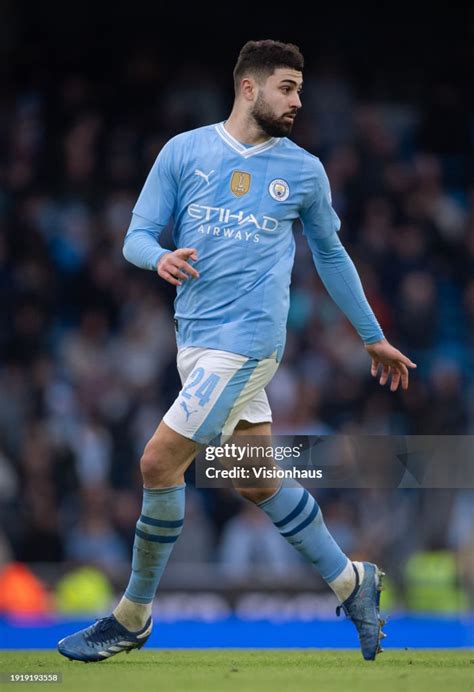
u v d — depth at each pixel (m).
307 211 17.80
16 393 43.28
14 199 50.16
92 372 45.28
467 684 14.66
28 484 40.25
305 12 56.97
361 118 55.03
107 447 42.88
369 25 57.19
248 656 19.34
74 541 39.66
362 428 44.78
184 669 16.67
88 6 55.69
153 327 46.88
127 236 17.61
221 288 17.11
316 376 45.56
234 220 17.17
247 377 17.11
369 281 49.56
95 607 32.12
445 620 31.47
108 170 51.53
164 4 56.09
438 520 35.12
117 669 16.70
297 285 47.97
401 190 52.88
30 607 31.25
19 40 55.25
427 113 55.41
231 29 56.69
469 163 55.03
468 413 47.72
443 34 57.28
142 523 17.20
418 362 47.84
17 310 46.72
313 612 31.98
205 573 33.16
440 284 51.19
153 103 54.38
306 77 56.06
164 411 44.75
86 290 48.09
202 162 17.39
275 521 17.70
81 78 55.34
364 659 17.77
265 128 17.28
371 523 36.06
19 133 52.25
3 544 39.28
